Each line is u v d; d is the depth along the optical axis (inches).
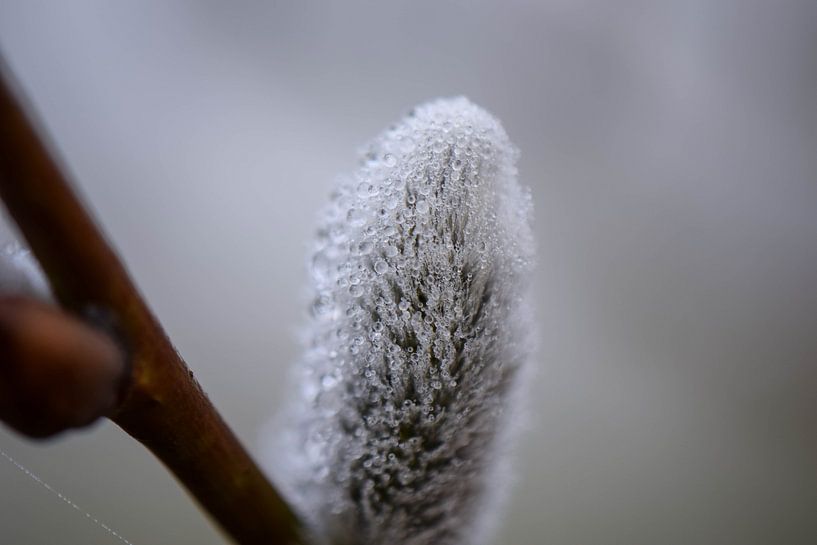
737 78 5.1
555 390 4.8
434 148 3.3
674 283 4.9
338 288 3.3
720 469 4.6
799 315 4.9
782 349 4.8
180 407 3.1
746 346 4.8
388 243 3.3
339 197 3.4
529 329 3.4
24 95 2.8
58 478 4.2
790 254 4.9
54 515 3.9
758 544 4.5
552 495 4.5
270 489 3.3
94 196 4.9
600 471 4.6
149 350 3.0
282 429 3.6
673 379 4.8
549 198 5.1
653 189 5.1
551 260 5.0
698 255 5.0
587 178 5.1
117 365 2.9
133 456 4.3
